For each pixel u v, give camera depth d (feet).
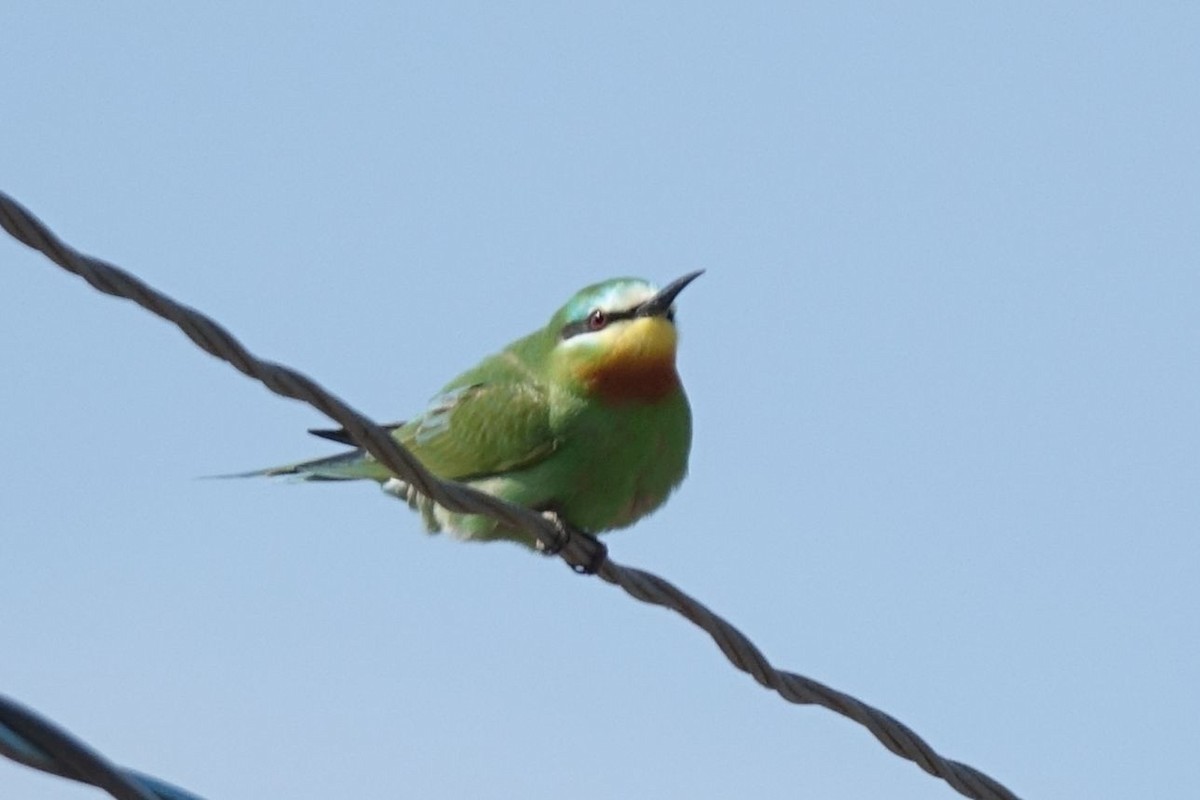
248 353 32.22
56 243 30.09
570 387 46.03
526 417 46.24
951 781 37.99
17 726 20.99
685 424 47.14
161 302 31.24
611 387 45.68
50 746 21.07
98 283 30.68
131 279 30.89
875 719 37.63
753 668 37.96
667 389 46.34
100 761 21.24
